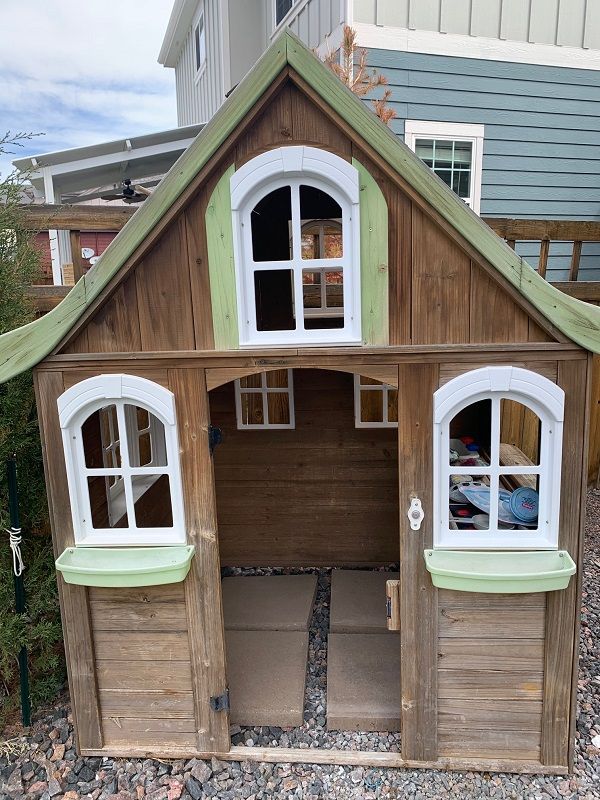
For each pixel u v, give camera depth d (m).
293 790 2.31
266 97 1.92
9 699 2.79
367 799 2.25
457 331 2.08
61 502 2.30
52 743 2.61
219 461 4.02
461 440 4.20
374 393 3.93
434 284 2.05
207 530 2.28
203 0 8.31
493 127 5.49
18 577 2.58
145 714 2.45
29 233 2.96
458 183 5.62
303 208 3.31
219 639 2.35
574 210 5.87
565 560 2.15
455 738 2.36
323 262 2.08
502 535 2.22
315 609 3.63
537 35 5.43
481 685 2.30
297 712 2.61
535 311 2.03
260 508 4.06
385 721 2.58
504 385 2.07
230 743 2.49
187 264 2.09
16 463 2.70
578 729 2.63
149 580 2.20
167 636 2.37
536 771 2.32
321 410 3.90
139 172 6.66
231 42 7.18
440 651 2.29
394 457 3.92
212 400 3.95
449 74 5.27
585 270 6.10
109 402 2.22
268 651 3.10
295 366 2.14
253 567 4.15
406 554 2.23
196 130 5.72
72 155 5.64
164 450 3.67
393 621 2.31
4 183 2.77
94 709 2.44
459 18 5.19
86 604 2.35
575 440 2.12
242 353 2.11
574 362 2.06
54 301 3.76
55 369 2.19
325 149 1.97
